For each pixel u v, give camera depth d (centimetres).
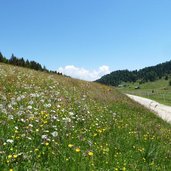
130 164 912
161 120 2667
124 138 1233
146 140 1303
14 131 945
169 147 1311
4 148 802
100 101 2420
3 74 2352
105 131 1267
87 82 4188
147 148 1105
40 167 740
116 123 1521
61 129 1073
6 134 912
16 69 3134
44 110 1312
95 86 3925
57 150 875
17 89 1864
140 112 2692
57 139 966
